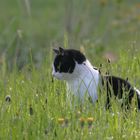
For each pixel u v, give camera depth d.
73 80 10.62
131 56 12.67
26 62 13.98
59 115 9.52
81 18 21.72
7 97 10.37
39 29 27.00
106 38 22.09
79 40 17.70
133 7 24.89
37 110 9.71
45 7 32.66
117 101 10.10
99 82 10.45
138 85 11.98
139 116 9.82
